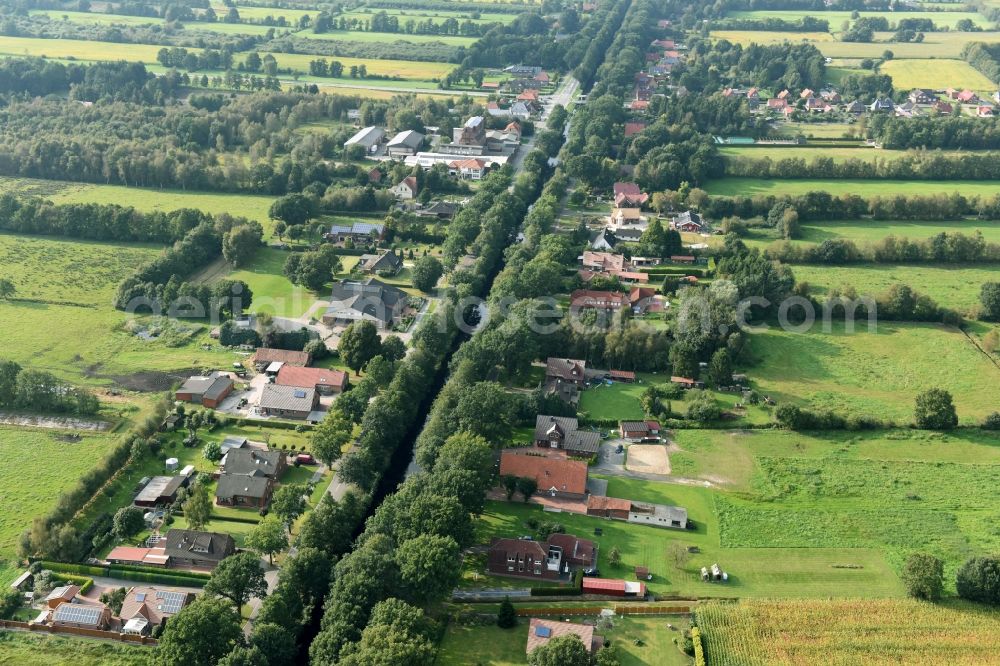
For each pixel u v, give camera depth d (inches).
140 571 7662.4
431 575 7032.5
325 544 7716.5
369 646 6294.3
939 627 7130.9
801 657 6835.6
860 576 7780.5
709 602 7431.1
